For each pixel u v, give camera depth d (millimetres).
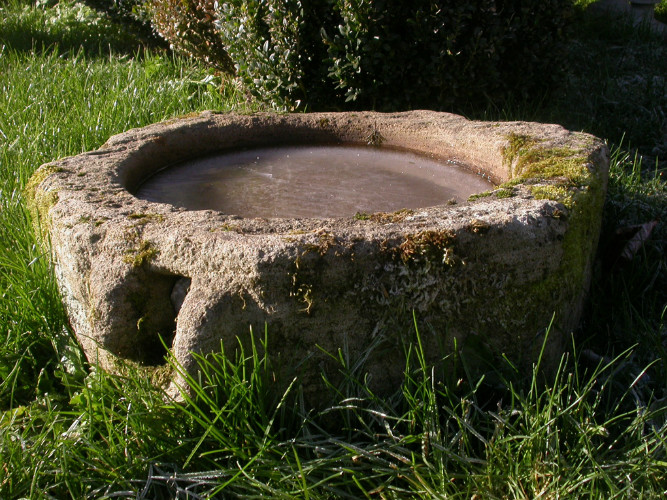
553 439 947
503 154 1259
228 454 958
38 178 1184
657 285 1293
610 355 1145
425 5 1710
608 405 1035
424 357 1000
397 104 1804
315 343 976
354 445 944
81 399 1032
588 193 1091
